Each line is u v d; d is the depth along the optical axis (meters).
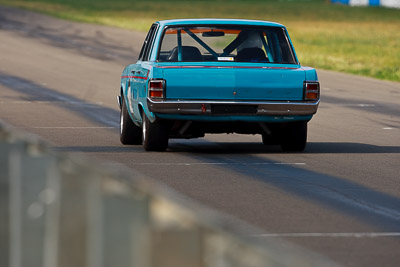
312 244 21.64
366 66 125.00
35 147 9.51
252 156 41.06
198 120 40.09
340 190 31.06
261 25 42.69
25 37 166.62
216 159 39.53
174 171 35.12
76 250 8.37
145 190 7.53
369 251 20.97
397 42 185.62
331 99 82.00
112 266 7.66
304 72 40.59
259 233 22.88
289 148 43.28
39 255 9.16
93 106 69.38
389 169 37.53
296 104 40.34
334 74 113.19
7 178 10.09
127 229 7.46
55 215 8.84
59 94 79.50
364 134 54.38
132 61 126.38
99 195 8.01
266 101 40.03
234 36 42.44
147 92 39.84
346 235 22.89
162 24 42.56
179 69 39.62
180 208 7.29
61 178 8.83
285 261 6.48
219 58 41.75
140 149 43.09
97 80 95.81
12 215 9.93
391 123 62.16
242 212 26.09
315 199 28.86
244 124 41.22
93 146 44.06
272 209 26.72
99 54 136.75
